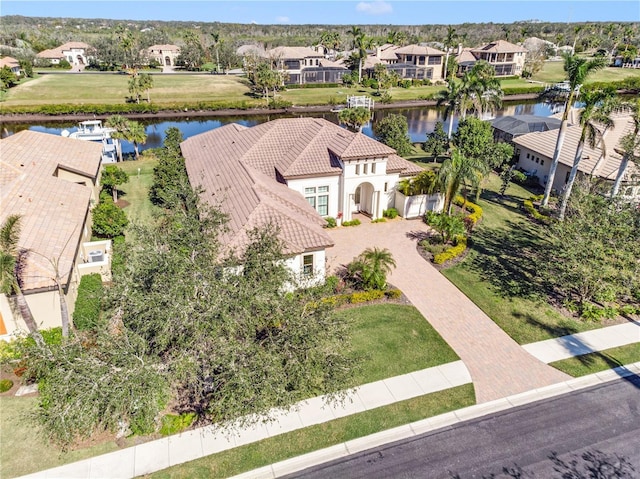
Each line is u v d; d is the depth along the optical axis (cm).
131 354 1365
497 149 4578
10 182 2872
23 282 1997
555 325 2344
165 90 9481
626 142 3161
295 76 10975
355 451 1625
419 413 1789
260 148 3569
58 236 2427
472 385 1938
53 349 1448
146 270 1517
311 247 2416
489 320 2380
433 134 5312
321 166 3294
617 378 1991
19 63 10512
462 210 3616
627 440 1683
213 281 1461
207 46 15038
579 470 1562
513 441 1673
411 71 11475
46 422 1416
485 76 8700
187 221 1675
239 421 1545
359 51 10888
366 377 1966
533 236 3328
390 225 3494
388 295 2541
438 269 2870
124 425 1566
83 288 2319
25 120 7475
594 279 2344
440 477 1530
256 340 1552
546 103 9431
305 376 1475
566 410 1817
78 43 14038
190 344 1393
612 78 11600
